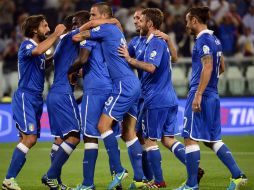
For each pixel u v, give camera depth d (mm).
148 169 27453
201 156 37312
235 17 55719
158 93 26438
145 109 26609
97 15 25609
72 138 25469
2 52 54938
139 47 26656
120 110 24938
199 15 24328
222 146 24672
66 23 26656
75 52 25469
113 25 25344
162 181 26750
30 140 25703
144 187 26359
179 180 28875
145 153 27312
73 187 27234
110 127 25047
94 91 24969
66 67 25375
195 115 24219
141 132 27250
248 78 47875
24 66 25531
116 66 25062
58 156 25266
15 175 25688
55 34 24969
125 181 28672
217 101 24500
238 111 47531
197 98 23656
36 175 30688
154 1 56844
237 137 46062
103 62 25250
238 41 54875
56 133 25500
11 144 43281
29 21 25781
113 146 25000
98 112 24969
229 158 24609
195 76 24438
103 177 29906
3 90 46531
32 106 25719
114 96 24984
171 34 53094
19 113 25609
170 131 27109
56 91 25312
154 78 26469
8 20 56156
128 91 24969
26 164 34469
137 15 26672
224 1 56750
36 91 25781
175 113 27172
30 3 58000
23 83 25688
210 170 31922
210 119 24328
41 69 25844
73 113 25359
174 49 28172
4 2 56469
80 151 39750
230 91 47656
